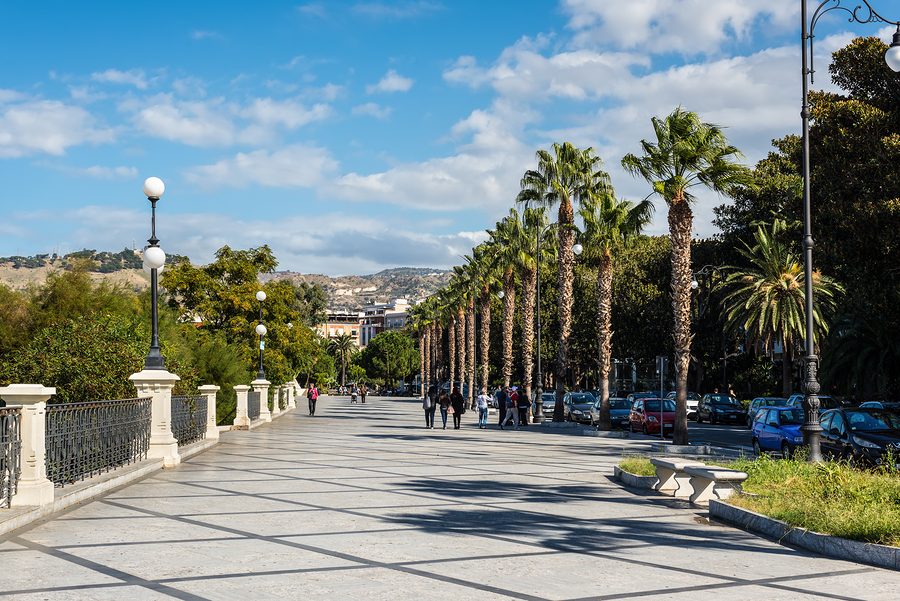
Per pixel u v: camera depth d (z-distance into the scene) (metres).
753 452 22.48
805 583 6.75
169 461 15.96
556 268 66.50
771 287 43.09
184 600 5.82
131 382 17.19
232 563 7.13
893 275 24.58
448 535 8.77
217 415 31.00
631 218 27.61
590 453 21.11
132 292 28.31
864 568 7.41
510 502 11.59
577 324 63.38
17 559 7.24
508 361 55.06
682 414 23.81
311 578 6.59
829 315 43.06
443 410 35.81
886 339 33.53
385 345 142.12
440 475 15.05
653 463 13.50
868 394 35.44
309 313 113.12
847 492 9.75
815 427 15.16
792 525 8.80
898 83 24.91
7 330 23.92
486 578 6.70
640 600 6.06
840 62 26.23
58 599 5.80
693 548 8.35
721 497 11.12
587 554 7.88
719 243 56.38
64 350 17.27
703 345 57.50
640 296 57.81
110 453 13.36
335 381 158.50
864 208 23.14
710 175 24.75
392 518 9.87
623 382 81.31
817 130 26.11
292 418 42.38
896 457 14.86
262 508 10.52
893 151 23.45
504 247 54.25
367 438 26.27
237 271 41.44
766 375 60.06
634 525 9.81
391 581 6.52
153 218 15.98
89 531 8.70
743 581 6.80
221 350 31.58
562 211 36.31
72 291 25.09
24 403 9.76
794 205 26.78
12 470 9.49
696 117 24.48
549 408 48.22
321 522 9.48
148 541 8.16
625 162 25.50
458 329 79.00
